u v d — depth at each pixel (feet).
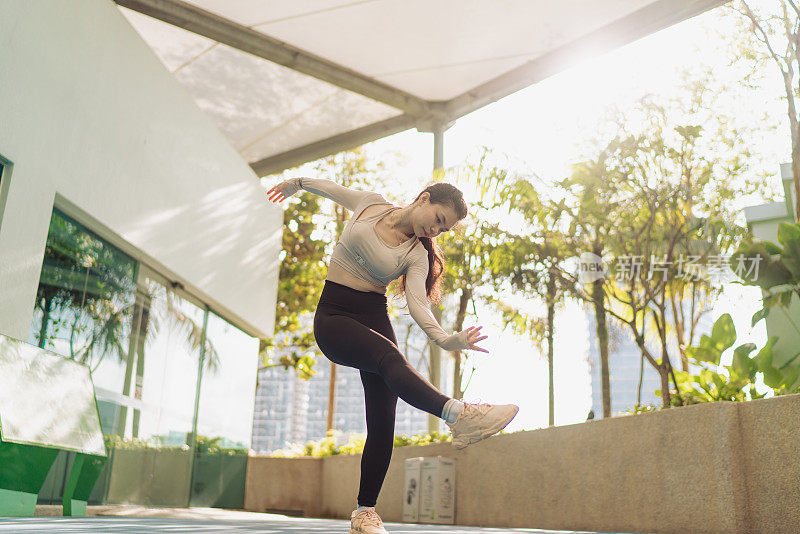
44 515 14.15
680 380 17.43
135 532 7.10
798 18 21.95
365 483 7.72
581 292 26.84
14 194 14.33
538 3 24.66
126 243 19.06
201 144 23.62
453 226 7.88
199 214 23.41
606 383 26.55
